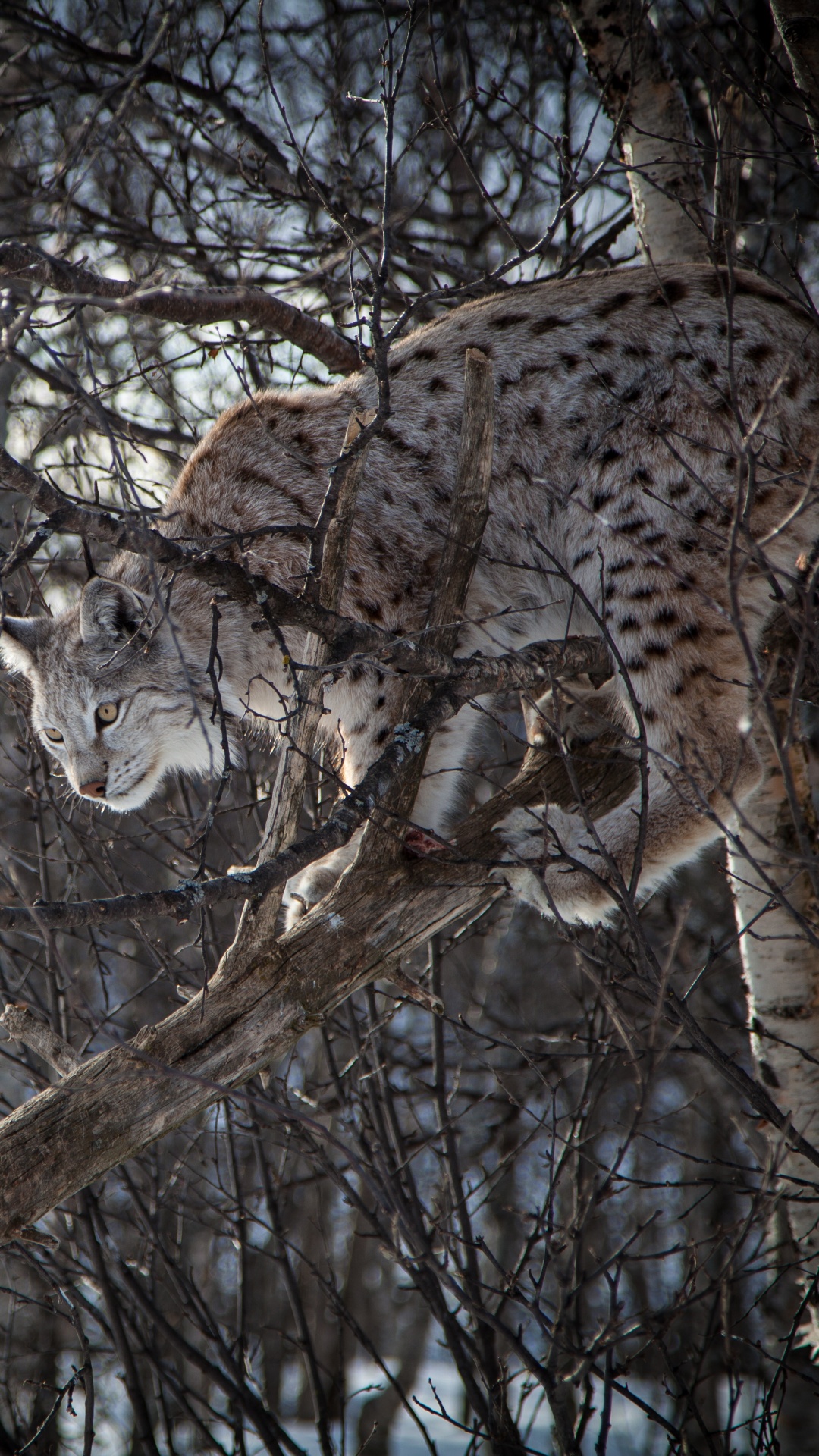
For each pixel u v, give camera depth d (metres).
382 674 8.97
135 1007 13.24
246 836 11.84
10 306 5.34
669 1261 18.86
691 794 8.53
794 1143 7.01
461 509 7.64
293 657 9.69
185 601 9.78
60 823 10.36
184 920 5.41
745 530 6.17
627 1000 11.75
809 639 6.36
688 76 12.80
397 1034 15.67
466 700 7.05
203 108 13.47
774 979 9.60
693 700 8.88
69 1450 12.30
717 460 8.68
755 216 12.15
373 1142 9.94
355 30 15.45
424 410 9.58
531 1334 12.22
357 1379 20.83
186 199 12.39
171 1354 13.29
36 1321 13.09
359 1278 20.08
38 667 9.85
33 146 12.76
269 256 12.90
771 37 11.17
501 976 19.09
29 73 13.58
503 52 14.81
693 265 9.62
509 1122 13.23
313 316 10.30
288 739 6.70
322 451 9.77
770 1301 10.55
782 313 9.03
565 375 9.19
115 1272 10.70
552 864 7.88
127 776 9.91
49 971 9.73
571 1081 15.67
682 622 8.80
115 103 11.94
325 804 10.93
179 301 7.67
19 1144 6.20
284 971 6.96
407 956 7.46
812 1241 9.30
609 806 9.10
